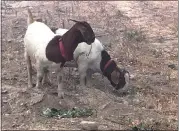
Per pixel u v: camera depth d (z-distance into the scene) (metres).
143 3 17.89
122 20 14.88
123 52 11.50
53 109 7.52
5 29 12.91
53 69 8.01
